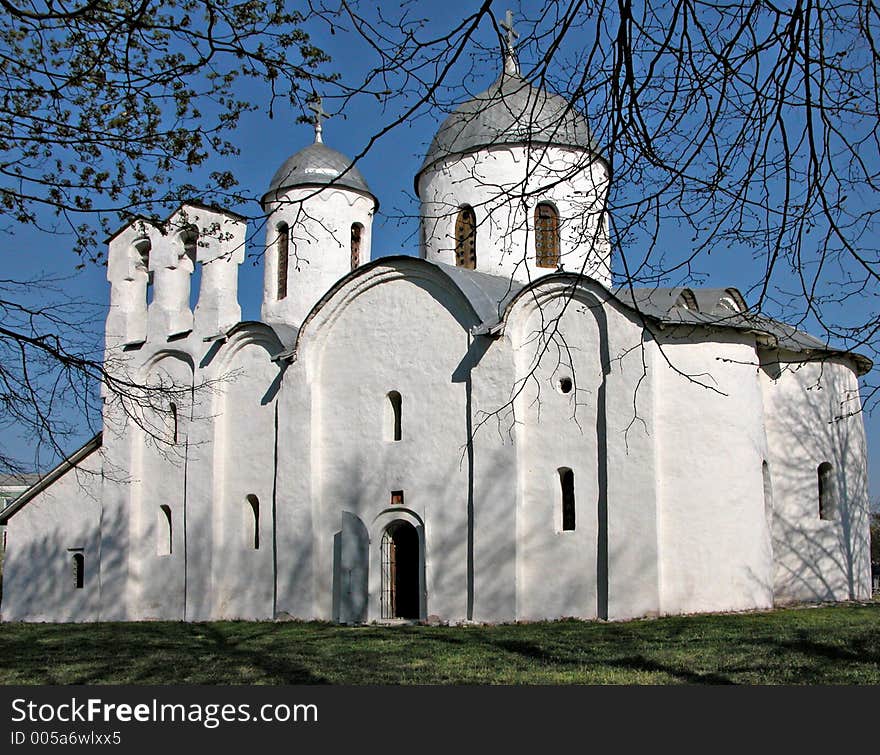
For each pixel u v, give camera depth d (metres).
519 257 23.17
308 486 22.55
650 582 18.53
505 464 19.97
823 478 22.92
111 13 8.84
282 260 26.05
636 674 12.26
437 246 24.48
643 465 18.97
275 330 24.08
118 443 27.16
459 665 13.59
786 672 12.03
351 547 21.77
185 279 27.16
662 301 20.22
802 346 22.72
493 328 20.23
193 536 24.78
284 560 22.66
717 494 19.45
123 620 26.00
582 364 20.02
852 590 22.64
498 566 19.67
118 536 26.72
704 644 14.59
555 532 19.70
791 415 22.62
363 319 22.78
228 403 25.02
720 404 19.91
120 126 9.89
